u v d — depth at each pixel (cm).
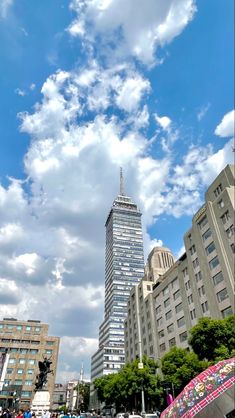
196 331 3172
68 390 17738
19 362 8956
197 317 4741
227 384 417
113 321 15438
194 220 5072
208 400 415
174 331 5559
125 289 16975
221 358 2800
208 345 3050
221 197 4334
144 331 7156
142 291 7669
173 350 3959
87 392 14375
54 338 9581
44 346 9356
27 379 8731
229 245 4097
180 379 3506
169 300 5941
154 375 4759
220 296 4172
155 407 4994
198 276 4847
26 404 8131
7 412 2683
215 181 4656
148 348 6738
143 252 19100
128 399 5619
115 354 13050
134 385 4691
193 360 3534
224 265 4100
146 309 7194
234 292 3841
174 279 5828
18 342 9262
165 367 3794
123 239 19250
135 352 7575
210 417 400
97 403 11869
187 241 5259
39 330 9625
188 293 5184
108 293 17912
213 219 4462
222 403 399
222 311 4100
